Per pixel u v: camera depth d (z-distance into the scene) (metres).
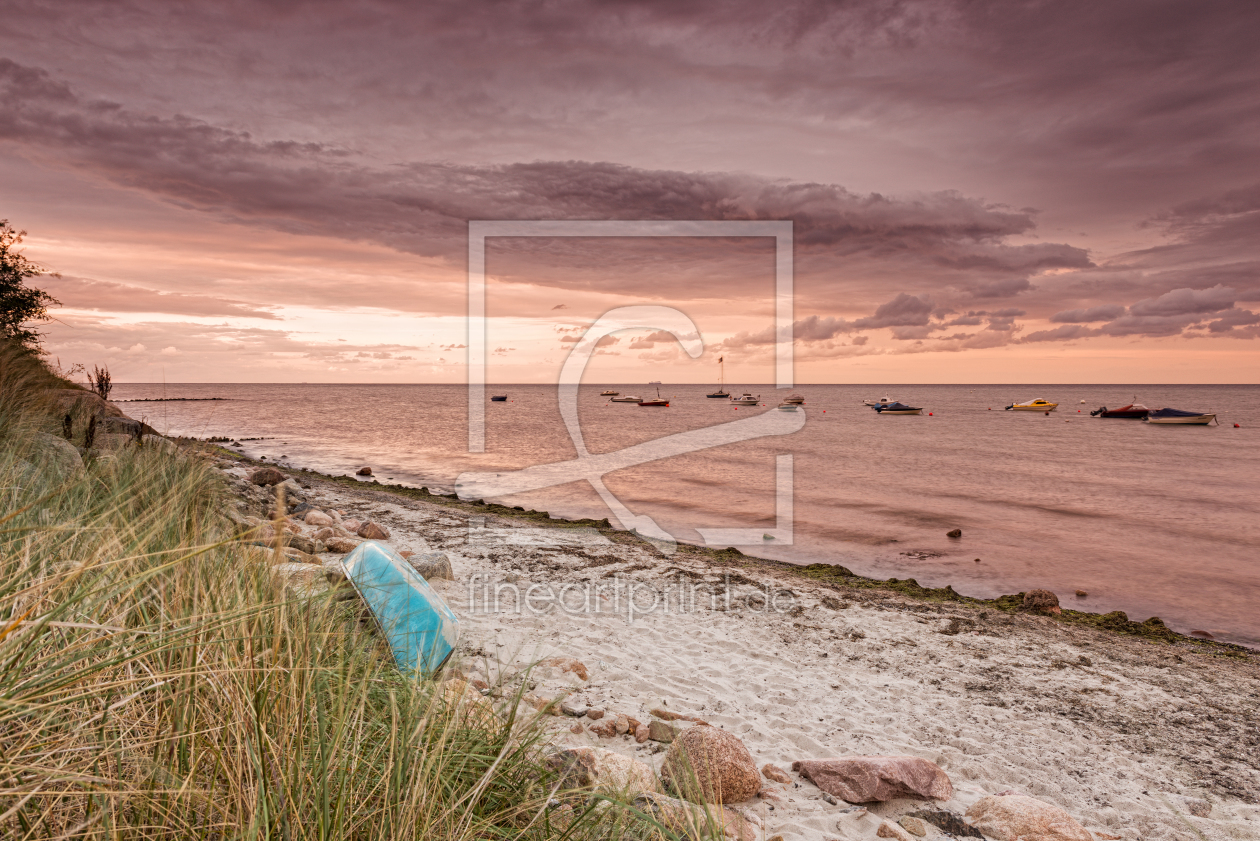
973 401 183.50
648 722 4.98
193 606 2.43
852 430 73.75
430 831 2.00
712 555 12.89
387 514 14.24
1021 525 21.88
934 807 4.11
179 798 1.75
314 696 2.25
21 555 2.30
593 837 2.47
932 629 8.73
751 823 3.61
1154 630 9.58
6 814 1.40
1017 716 6.10
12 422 5.98
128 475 5.09
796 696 6.06
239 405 111.19
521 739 2.94
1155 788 4.92
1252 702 6.92
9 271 14.09
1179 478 36.38
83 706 1.82
